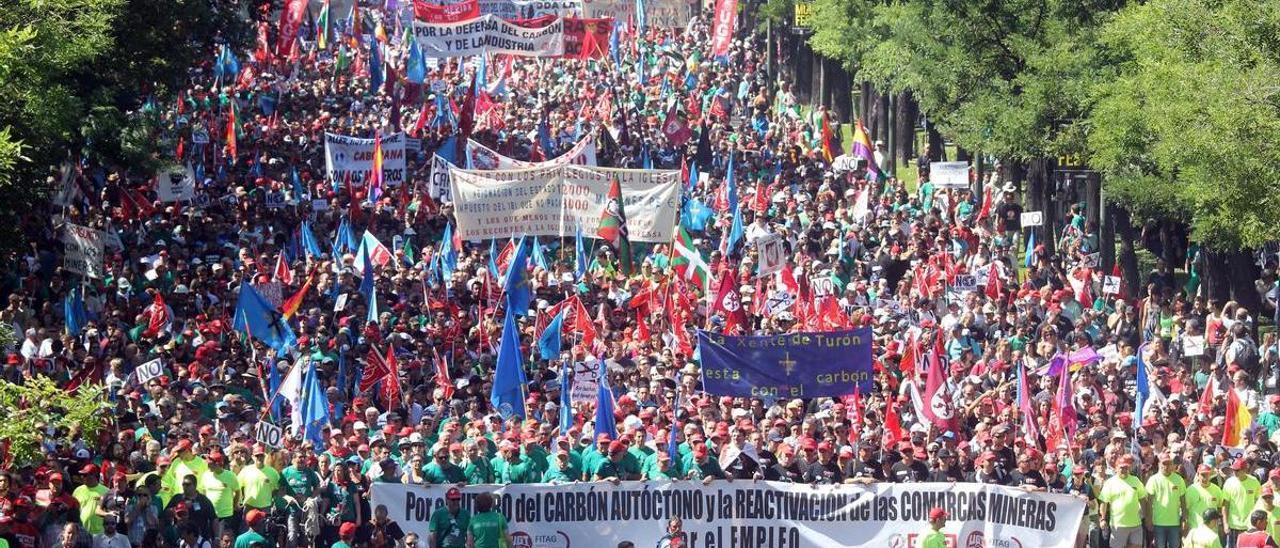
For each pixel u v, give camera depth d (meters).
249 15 70.06
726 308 40.44
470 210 47.22
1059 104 56.94
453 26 78.88
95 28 40.69
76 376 34.69
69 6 37.66
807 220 53.97
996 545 29.03
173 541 27.61
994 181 61.62
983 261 47.62
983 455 29.77
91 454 30.31
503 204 47.22
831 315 40.81
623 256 46.72
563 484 28.86
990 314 42.12
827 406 34.53
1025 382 33.09
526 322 40.94
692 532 29.16
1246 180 41.19
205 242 51.31
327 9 94.94
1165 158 44.41
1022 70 60.19
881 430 32.09
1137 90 47.19
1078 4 57.75
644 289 41.91
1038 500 28.91
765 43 101.38
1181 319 42.44
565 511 28.88
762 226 50.31
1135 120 46.88
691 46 98.50
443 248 48.09
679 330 39.19
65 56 37.78
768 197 57.97
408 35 95.75
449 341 38.94
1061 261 52.62
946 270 46.38
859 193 55.44
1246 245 42.53
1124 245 52.62
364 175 57.69
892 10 64.19
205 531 27.75
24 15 37.34
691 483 29.11
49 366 36.12
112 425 30.72
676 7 102.88
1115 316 42.94
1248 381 35.12
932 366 32.78
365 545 28.52
